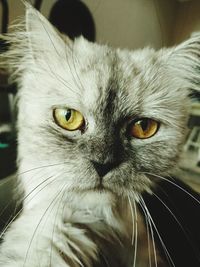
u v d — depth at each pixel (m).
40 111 0.12
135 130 0.13
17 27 0.14
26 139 0.13
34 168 0.12
